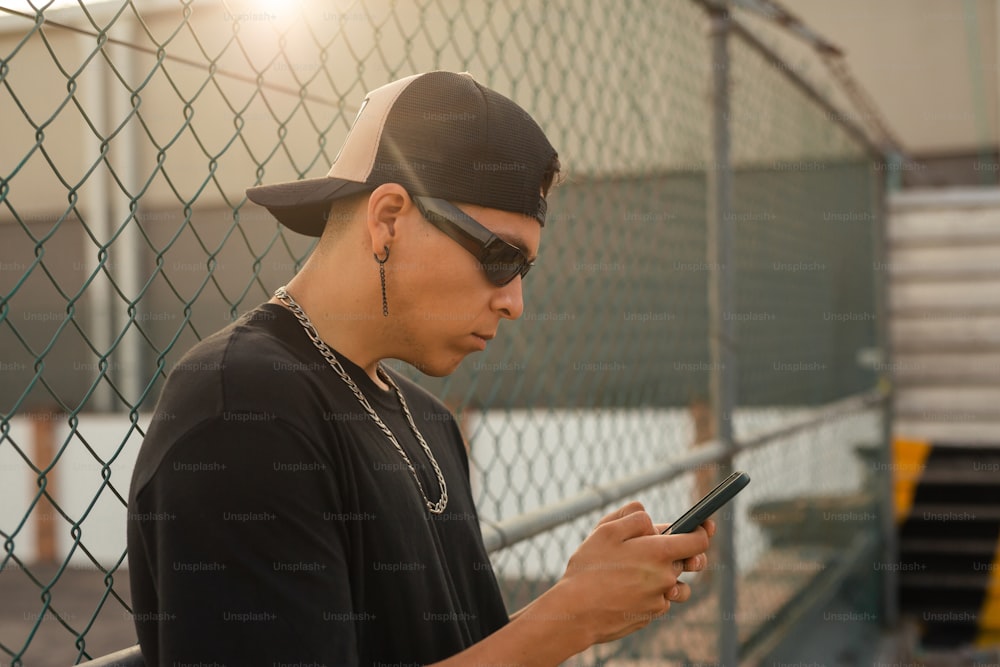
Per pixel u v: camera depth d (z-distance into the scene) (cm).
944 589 620
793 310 461
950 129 961
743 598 357
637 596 91
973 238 601
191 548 77
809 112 480
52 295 852
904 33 967
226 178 620
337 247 97
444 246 94
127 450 240
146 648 84
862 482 582
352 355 97
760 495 389
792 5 985
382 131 94
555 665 89
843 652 487
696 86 310
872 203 606
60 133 740
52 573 666
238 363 83
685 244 330
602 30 243
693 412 348
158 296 749
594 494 204
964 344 604
